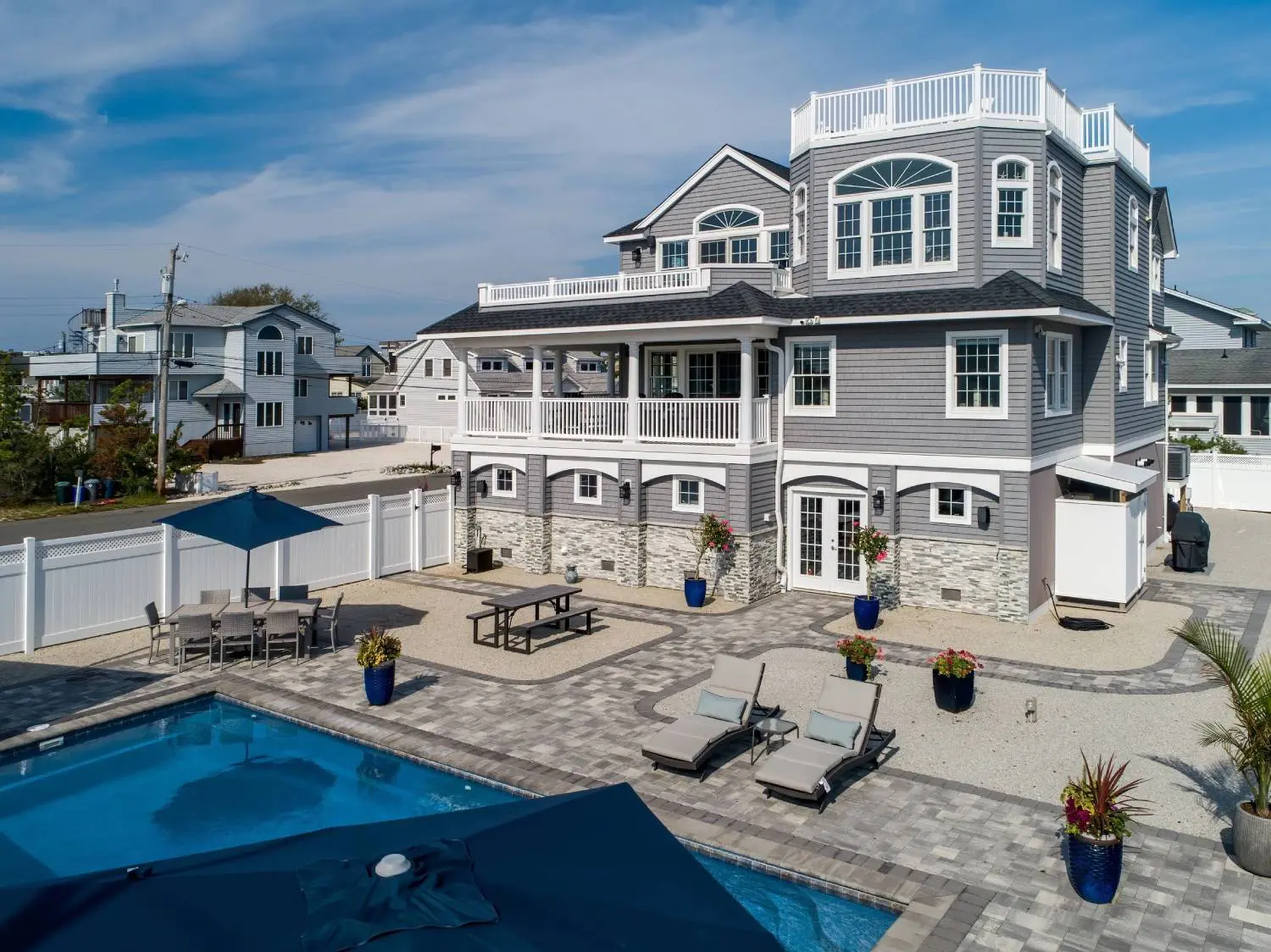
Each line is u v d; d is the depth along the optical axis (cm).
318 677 1684
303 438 6331
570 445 2488
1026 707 1446
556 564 2591
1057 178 2277
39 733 1396
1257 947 859
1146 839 1070
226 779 1319
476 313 2728
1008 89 2180
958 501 2120
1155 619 2047
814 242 2350
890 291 2261
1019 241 2175
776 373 2378
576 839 661
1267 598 2242
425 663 1759
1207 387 4297
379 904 547
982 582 2080
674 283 2469
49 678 1655
